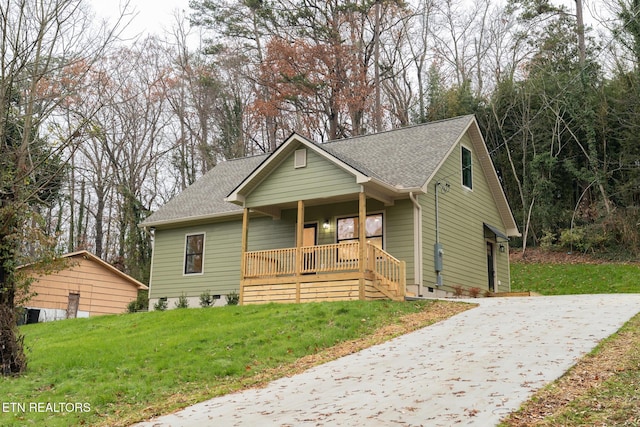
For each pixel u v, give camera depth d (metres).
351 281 16.75
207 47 40.47
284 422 7.03
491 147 35.16
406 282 17.91
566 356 8.99
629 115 30.00
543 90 32.81
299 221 18.11
